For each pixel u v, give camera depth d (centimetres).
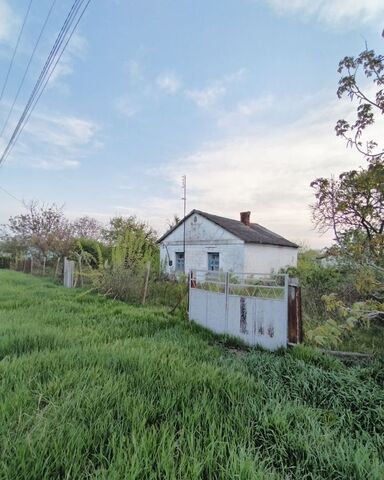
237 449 198
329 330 398
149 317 641
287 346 447
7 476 164
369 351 425
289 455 200
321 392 293
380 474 176
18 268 2372
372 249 390
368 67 352
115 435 200
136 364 334
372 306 380
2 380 279
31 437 193
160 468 176
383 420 247
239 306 524
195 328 580
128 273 953
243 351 475
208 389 282
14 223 2314
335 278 616
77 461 178
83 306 744
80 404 238
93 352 368
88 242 1581
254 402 262
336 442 213
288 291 458
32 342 409
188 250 1847
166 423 220
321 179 421
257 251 1653
